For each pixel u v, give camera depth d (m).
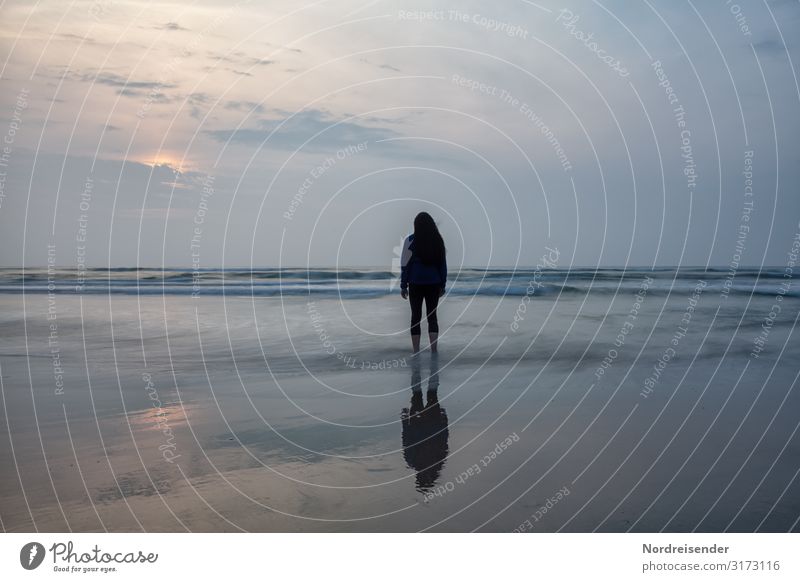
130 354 7.35
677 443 4.07
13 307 12.79
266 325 9.98
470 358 7.00
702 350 7.38
